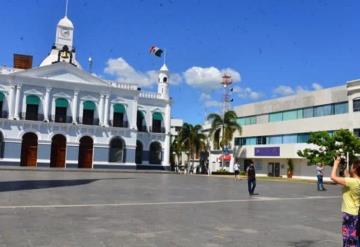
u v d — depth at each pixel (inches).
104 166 2234.3
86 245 321.7
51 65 2172.7
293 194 940.6
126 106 2340.1
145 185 1059.9
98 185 986.1
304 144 2207.2
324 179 2089.1
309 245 356.5
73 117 2201.0
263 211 581.6
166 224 433.4
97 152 2230.6
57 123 2149.4
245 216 519.8
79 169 2025.1
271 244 354.6
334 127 2058.3
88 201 617.0
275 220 494.6
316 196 898.7
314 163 1616.6
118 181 1199.6
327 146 1561.3
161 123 2487.7
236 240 364.8
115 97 2317.9
